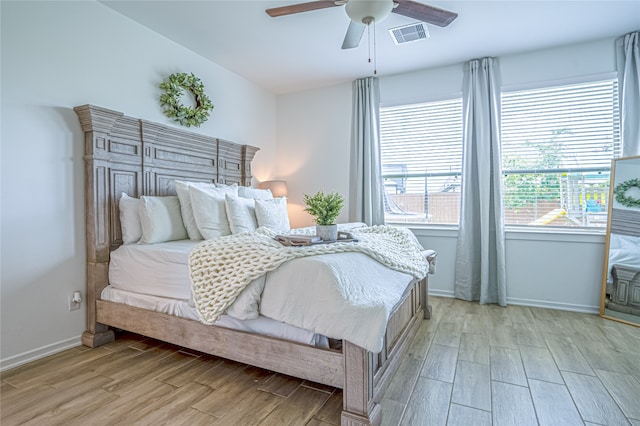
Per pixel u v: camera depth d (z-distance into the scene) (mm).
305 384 1838
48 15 2250
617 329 2674
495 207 3408
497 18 2723
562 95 3283
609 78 3084
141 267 2285
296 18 2768
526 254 3381
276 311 1646
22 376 1933
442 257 3752
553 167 3340
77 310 2404
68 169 2352
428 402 1652
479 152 3461
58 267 2295
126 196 2592
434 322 2850
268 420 1517
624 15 2682
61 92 2316
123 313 2295
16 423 1502
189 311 2016
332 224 2090
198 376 1927
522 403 1640
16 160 2088
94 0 2516
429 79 3793
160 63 3041
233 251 1808
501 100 3504
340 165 4293
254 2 2551
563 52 3234
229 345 1854
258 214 2891
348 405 1448
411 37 3039
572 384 1816
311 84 4309
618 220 2975
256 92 4312
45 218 2227
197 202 2711
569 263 3227
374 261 1904
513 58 3412
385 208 4090
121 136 2625
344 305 1484
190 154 3299
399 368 2004
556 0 2482
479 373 1944
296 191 4582
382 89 4020
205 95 3496
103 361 2129
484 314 3080
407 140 3973
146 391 1764
